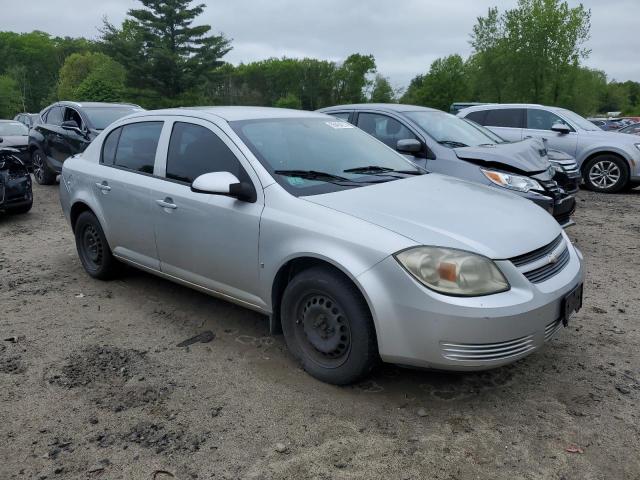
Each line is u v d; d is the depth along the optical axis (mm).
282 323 3631
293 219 3436
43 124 12125
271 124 4211
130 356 3861
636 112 86438
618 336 4172
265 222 3557
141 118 4844
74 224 5480
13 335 4199
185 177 4207
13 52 113812
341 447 2879
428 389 3422
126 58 53281
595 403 3270
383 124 7184
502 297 2977
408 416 3143
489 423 3082
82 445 2912
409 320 2988
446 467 2732
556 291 3197
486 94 45375
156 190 4344
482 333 2908
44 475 2693
